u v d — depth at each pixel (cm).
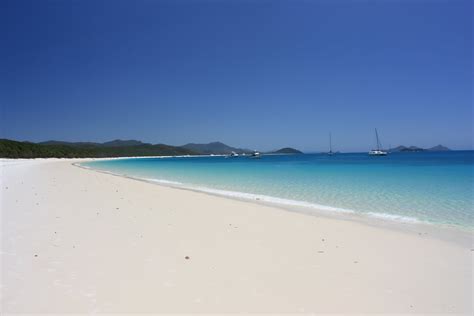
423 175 2689
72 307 427
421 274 570
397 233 871
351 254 681
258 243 755
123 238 775
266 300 461
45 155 12362
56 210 1132
